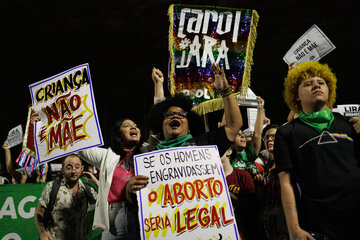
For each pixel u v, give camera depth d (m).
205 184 2.22
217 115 9.23
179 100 2.71
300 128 2.06
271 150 3.36
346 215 1.84
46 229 3.33
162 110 2.72
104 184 2.79
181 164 2.26
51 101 2.91
